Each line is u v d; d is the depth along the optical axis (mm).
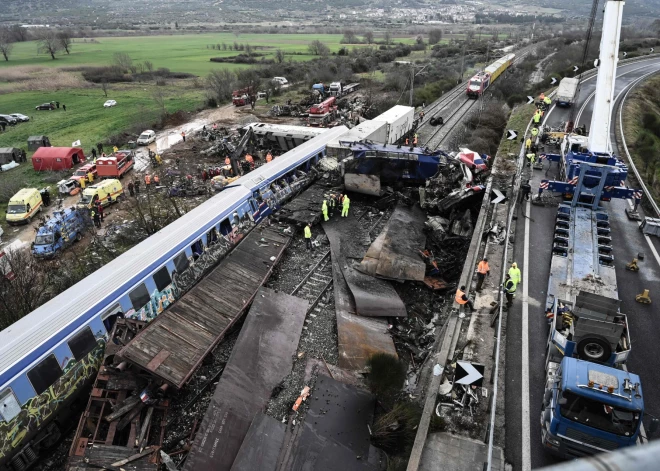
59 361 16062
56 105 75812
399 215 28922
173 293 21344
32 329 15992
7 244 31531
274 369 17797
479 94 61938
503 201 28141
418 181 33031
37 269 25297
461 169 31250
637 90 55250
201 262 23297
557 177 31734
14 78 97750
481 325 18141
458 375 14141
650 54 77938
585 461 2014
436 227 27766
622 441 11391
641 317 18484
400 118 44844
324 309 21891
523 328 17859
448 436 13922
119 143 54969
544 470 2051
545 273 21250
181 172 43500
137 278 19391
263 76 93750
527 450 13312
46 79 96375
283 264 25422
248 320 19656
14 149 48688
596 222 23172
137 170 45156
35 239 29406
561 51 89250
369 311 21016
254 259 24188
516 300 19438
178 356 16953
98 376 16297
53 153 46219
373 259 24281
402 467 13492
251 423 15273
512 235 24297
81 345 16844
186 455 15047
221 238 25109
